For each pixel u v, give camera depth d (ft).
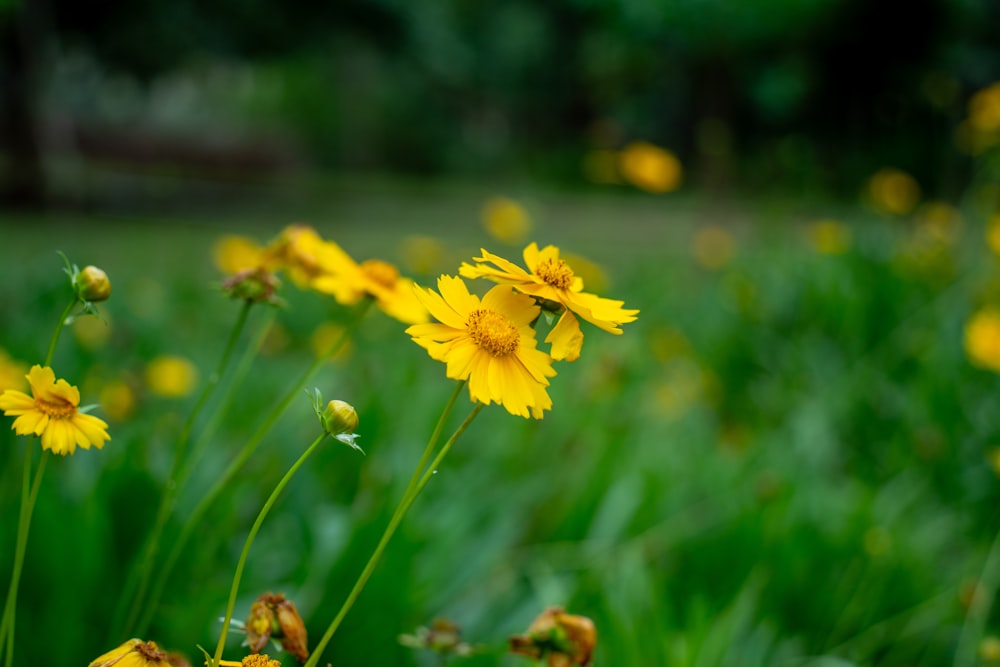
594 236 34.42
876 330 12.98
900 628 6.98
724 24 38.34
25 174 40.81
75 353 9.00
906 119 45.98
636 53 46.57
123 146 62.54
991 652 5.54
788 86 44.42
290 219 40.78
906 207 18.52
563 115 90.89
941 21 41.83
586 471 7.91
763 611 6.80
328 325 11.12
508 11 79.51
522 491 7.56
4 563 4.89
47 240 28.99
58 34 40.60
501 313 2.73
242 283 3.77
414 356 10.52
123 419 7.27
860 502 7.87
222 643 2.43
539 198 58.54
